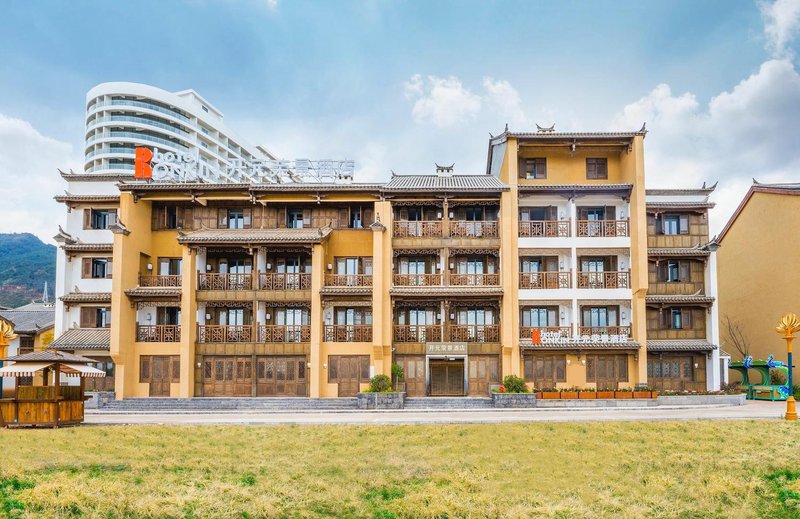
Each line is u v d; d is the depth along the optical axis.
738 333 46.25
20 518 14.43
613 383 37.62
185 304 36.69
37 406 25.73
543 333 38.03
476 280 38.66
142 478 17.55
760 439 22.36
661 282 39.97
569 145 39.47
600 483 17.41
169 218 40.03
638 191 37.97
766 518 15.31
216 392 36.97
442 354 37.47
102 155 91.94
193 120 101.06
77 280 39.31
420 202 38.78
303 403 34.53
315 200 38.59
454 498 16.06
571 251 38.50
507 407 33.38
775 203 42.38
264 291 37.25
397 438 23.34
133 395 37.00
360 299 37.97
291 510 15.35
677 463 19.34
